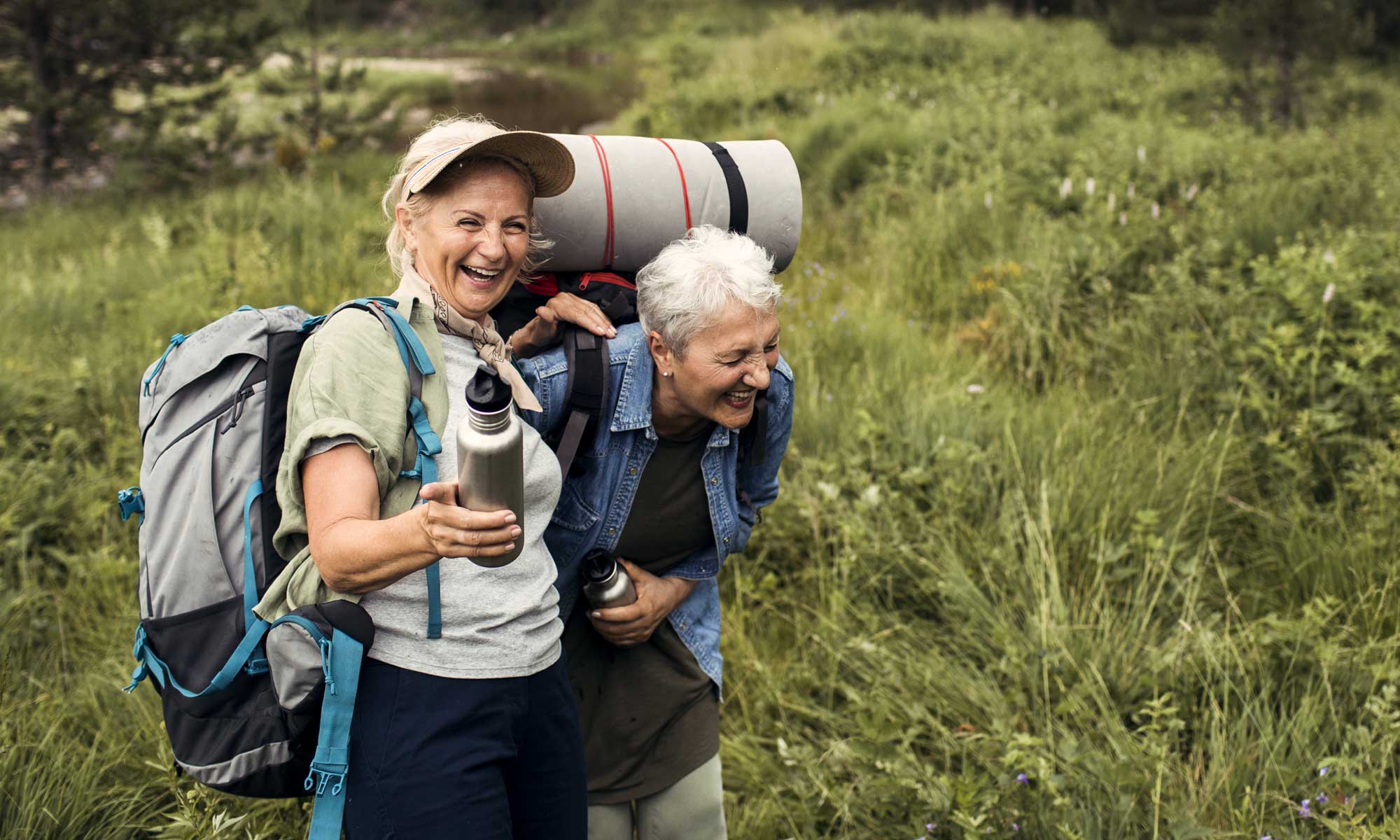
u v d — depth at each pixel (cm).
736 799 282
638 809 228
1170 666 299
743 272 181
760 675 318
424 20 4147
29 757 248
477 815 154
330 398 149
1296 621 315
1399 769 260
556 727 174
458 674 156
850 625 333
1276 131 1191
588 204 200
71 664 316
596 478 201
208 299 605
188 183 1383
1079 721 278
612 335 197
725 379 184
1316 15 1384
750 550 376
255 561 156
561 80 2733
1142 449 402
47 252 1023
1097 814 245
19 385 476
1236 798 256
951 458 384
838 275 692
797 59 1778
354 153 1549
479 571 158
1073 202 723
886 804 260
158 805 250
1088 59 1795
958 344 555
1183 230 589
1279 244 525
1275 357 431
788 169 218
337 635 147
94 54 1466
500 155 169
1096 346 511
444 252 166
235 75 1602
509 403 133
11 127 1477
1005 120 978
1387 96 1530
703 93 1587
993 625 317
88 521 380
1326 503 384
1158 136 891
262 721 156
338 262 735
